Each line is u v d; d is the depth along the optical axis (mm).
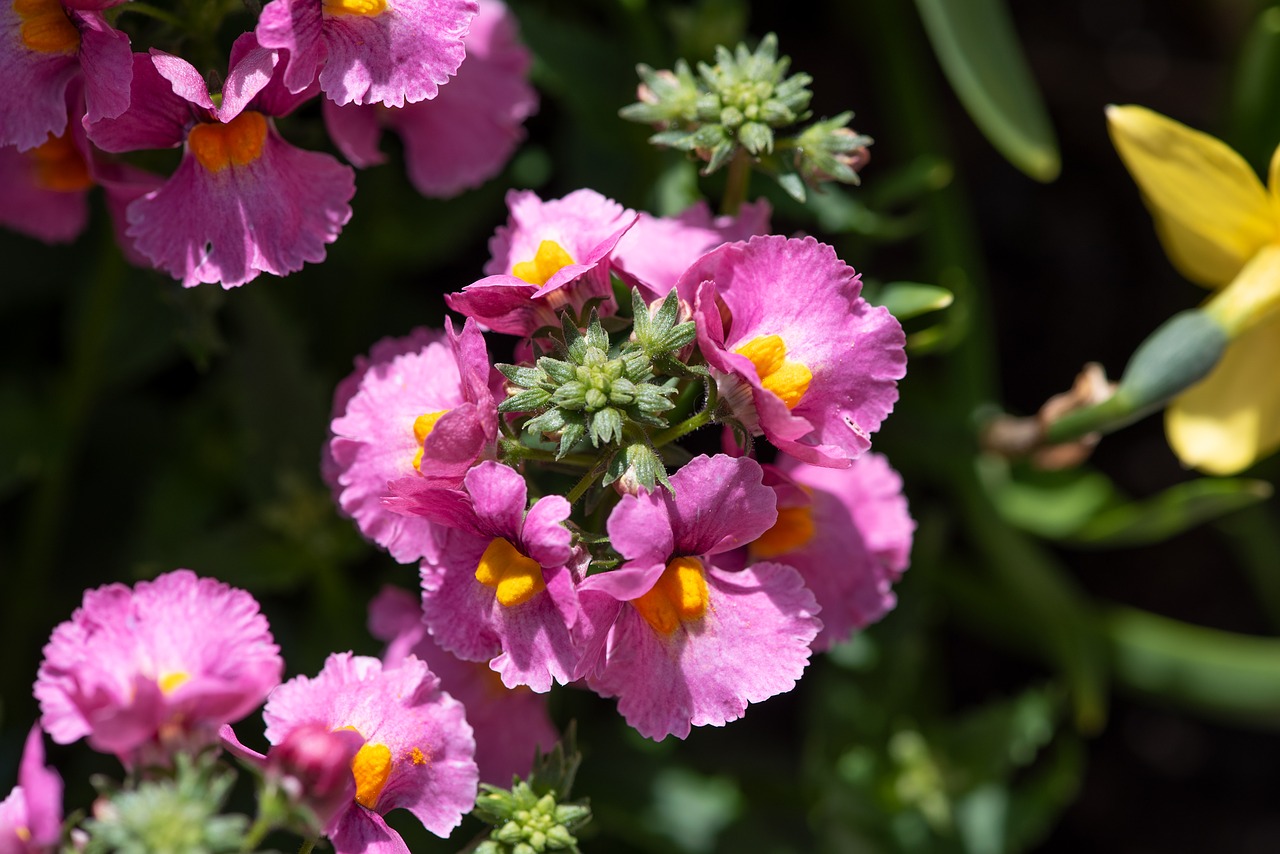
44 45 312
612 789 373
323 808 296
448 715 310
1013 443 361
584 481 302
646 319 303
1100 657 386
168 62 308
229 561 362
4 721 375
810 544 322
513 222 321
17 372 391
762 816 378
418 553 312
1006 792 381
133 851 287
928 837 377
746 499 301
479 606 305
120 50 308
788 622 305
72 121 323
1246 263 347
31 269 382
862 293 341
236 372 363
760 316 307
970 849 376
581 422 301
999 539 381
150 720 293
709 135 321
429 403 317
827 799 374
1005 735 377
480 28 342
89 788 367
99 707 298
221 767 308
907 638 378
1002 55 360
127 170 325
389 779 308
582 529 311
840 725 376
